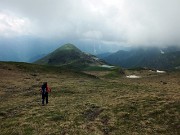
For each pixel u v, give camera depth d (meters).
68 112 38.41
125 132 29.08
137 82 96.69
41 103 47.00
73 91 62.94
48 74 110.69
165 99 44.66
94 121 33.47
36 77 95.56
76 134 28.33
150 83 90.25
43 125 31.80
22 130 30.00
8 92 60.94
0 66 108.50
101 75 157.88
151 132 29.05
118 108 39.69
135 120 33.44
